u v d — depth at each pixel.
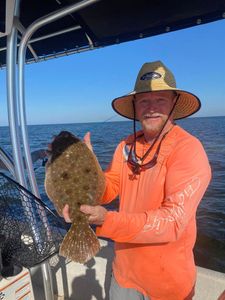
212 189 12.52
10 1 2.31
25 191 1.93
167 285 2.03
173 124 2.18
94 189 1.85
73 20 3.54
